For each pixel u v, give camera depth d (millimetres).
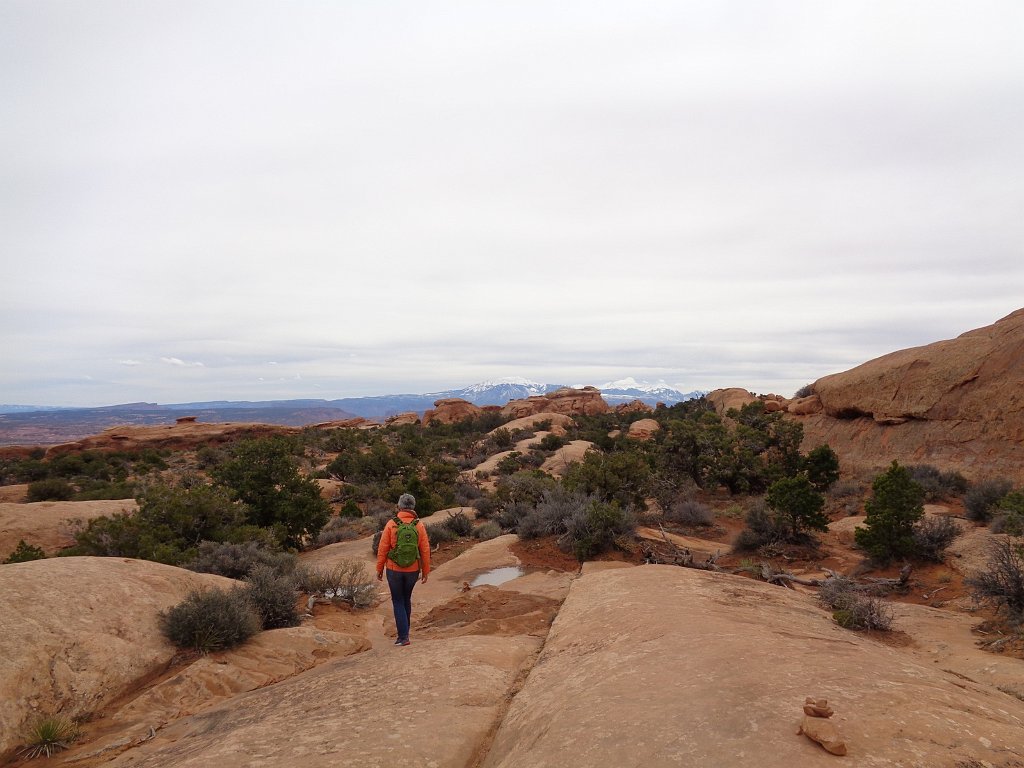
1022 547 9438
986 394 25125
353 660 6527
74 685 5895
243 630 7496
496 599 10258
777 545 17141
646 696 3592
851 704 3072
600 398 120750
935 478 23234
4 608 6367
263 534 16969
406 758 3574
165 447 84375
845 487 26297
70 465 58062
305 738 3947
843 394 34000
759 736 2775
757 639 4590
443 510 24828
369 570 13906
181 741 4953
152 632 7172
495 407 125375
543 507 16938
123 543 15625
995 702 3662
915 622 9211
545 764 3035
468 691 4793
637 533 15742
